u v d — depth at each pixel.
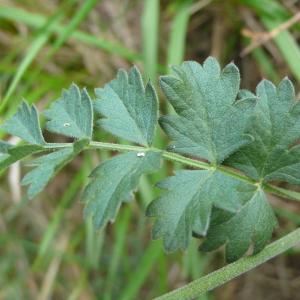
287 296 0.35
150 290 0.37
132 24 0.37
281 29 0.31
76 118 0.19
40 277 0.38
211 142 0.18
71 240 0.37
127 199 0.18
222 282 0.18
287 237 0.18
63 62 0.37
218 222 0.18
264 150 0.18
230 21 0.36
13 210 0.38
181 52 0.33
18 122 0.19
